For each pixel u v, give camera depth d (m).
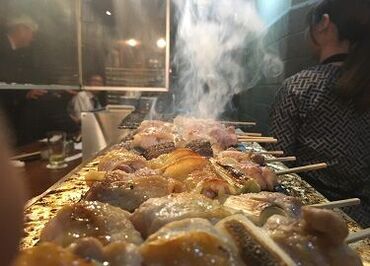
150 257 0.91
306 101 2.95
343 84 2.72
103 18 6.60
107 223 1.13
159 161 2.13
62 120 6.69
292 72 5.94
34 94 5.67
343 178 2.88
